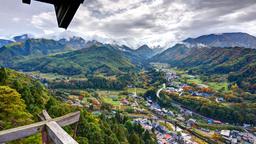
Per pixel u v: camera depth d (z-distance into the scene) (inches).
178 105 7775.6
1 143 165.5
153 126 5511.8
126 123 4072.3
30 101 1937.7
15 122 978.1
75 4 100.4
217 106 6815.9
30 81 3705.7
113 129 3161.9
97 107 6131.9
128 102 7765.8
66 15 111.7
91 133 2217.0
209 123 6008.9
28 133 176.2
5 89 1030.4
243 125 5964.6
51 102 2201.0
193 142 4537.4
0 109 978.7
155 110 7150.6
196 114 6811.0
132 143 3221.0
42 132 180.4
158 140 4507.9
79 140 1879.9
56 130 163.8
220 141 4761.3
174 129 5462.6
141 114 6574.8
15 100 1055.0
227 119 6274.6
